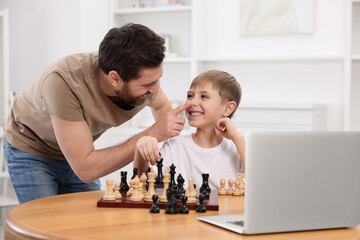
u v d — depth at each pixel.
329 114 3.60
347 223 1.01
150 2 3.94
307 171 0.95
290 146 0.94
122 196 1.27
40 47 4.06
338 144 0.98
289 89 3.69
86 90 1.51
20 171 1.77
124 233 0.91
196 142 1.61
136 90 1.47
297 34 3.66
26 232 0.94
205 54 3.90
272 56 3.52
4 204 3.28
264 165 0.92
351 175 1.00
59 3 3.92
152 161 1.37
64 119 1.45
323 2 3.59
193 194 1.20
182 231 0.93
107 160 1.43
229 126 1.52
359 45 3.52
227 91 1.61
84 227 0.96
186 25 3.89
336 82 3.58
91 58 1.56
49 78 1.47
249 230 0.91
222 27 3.86
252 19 3.73
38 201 1.27
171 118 1.49
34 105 1.66
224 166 1.55
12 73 4.24
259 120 3.34
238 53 3.82
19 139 1.78
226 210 1.17
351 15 3.34
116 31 1.44
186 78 3.91
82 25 3.62
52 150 1.79
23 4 4.13
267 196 0.92
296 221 0.95
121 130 3.69
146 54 1.39
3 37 3.74
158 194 1.28
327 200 0.98
